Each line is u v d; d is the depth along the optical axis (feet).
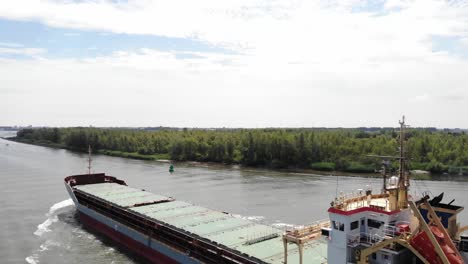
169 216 186.09
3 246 192.03
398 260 99.86
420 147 499.51
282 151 534.37
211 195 315.58
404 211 104.94
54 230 221.05
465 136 556.51
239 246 140.77
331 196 310.65
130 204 212.64
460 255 96.63
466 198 301.43
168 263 164.55
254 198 302.45
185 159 620.08
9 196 310.86
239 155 581.94
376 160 484.33
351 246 101.96
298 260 125.39
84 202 246.06
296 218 238.68
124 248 192.85
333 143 554.46
